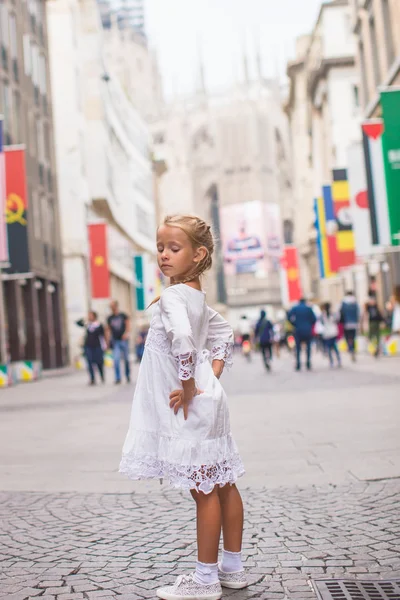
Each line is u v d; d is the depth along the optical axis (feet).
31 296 100.17
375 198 66.54
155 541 12.89
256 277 350.02
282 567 11.21
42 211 109.81
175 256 10.25
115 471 19.99
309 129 180.24
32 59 110.22
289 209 394.32
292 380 50.88
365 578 10.55
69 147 136.46
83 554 12.27
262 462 20.07
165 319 10.00
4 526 14.44
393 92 61.82
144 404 10.23
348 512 14.28
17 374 74.90
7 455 23.81
